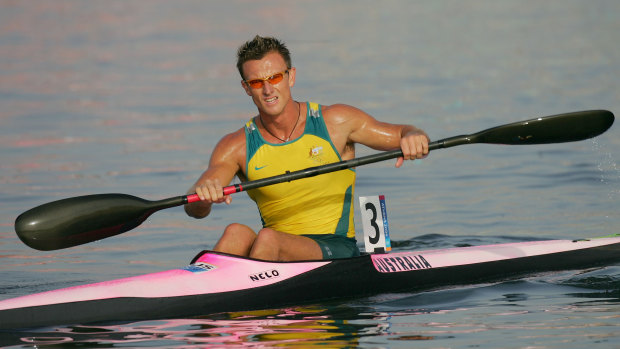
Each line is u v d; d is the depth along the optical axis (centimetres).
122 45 9819
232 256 2161
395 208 3453
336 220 2378
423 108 5734
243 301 2086
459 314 1981
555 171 3969
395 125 2369
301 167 2325
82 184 3978
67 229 2125
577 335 1762
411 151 2214
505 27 10150
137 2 14712
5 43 10088
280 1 14275
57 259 2802
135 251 2903
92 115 6006
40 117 5944
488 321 1902
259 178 2338
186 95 6769
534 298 2128
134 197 2211
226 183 2297
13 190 3869
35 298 1981
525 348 1683
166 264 2719
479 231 3041
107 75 7856
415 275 2325
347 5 13400
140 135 5269
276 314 2033
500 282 2345
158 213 3484
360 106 5850
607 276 2380
